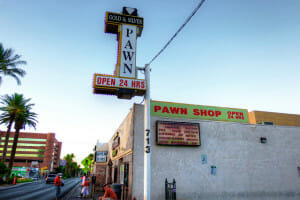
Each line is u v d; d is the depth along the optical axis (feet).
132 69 32.86
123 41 34.68
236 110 44.32
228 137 39.06
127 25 36.01
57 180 41.63
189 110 40.98
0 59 94.48
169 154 34.68
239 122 43.29
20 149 314.96
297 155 42.45
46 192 61.41
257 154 39.78
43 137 329.52
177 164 34.55
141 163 32.76
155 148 34.22
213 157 36.88
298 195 39.58
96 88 30.01
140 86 31.17
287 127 43.93
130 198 31.53
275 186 38.78
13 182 102.83
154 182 32.58
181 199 33.04
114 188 35.91
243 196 36.24
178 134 35.45
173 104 40.37
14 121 118.52
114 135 54.90
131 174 32.32
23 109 119.03
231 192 35.86
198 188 34.35
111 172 60.29
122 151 41.70
